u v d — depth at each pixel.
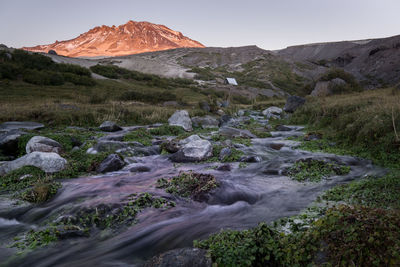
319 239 3.77
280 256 3.73
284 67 118.81
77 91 38.78
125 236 5.19
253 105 34.72
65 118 19.77
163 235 5.10
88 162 10.34
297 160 9.88
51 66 48.59
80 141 13.74
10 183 8.45
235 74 105.38
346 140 12.56
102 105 27.47
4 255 4.63
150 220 5.79
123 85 52.44
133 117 23.81
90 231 5.45
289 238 4.05
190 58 145.62
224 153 11.55
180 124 20.06
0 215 6.38
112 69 62.81
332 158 9.86
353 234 3.49
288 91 78.81
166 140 15.05
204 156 11.34
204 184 7.40
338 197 6.28
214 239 4.25
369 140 11.16
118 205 6.43
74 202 6.86
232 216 5.84
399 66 93.25
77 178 9.09
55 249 4.80
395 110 12.06
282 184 7.88
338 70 39.88
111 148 12.19
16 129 15.53
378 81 87.50
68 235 5.20
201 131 19.03
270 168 9.49
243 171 9.43
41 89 36.28
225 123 22.78
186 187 7.45
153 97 38.28
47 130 16.75
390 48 110.88
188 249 4.00
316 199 6.48
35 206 6.86
